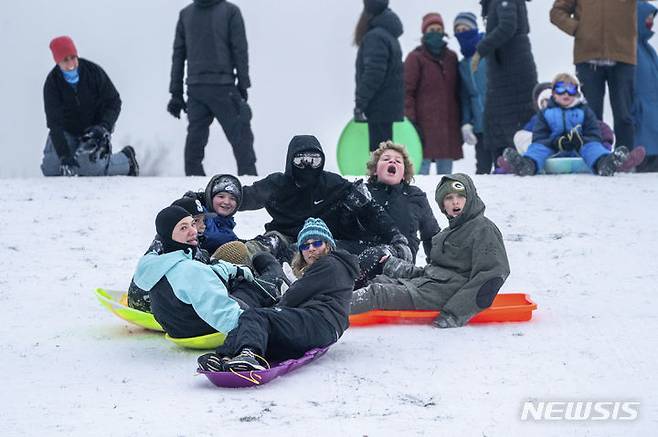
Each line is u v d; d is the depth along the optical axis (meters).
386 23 33.84
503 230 25.42
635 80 35.78
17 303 19.97
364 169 37.91
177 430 13.02
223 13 34.22
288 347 15.63
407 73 37.09
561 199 28.38
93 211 27.42
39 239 24.83
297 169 20.23
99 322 18.67
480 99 37.53
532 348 16.39
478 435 12.74
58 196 29.17
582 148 32.19
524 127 35.16
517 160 31.88
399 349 16.45
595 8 33.97
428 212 21.12
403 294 18.03
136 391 14.69
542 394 14.19
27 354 16.70
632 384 14.56
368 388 14.56
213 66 34.31
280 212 20.52
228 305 15.98
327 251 16.98
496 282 17.69
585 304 19.23
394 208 20.72
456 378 14.95
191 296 16.00
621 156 31.34
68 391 14.75
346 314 16.23
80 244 24.45
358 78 34.31
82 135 32.66
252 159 34.94
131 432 12.98
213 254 18.64
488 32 35.12
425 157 37.28
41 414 13.75
